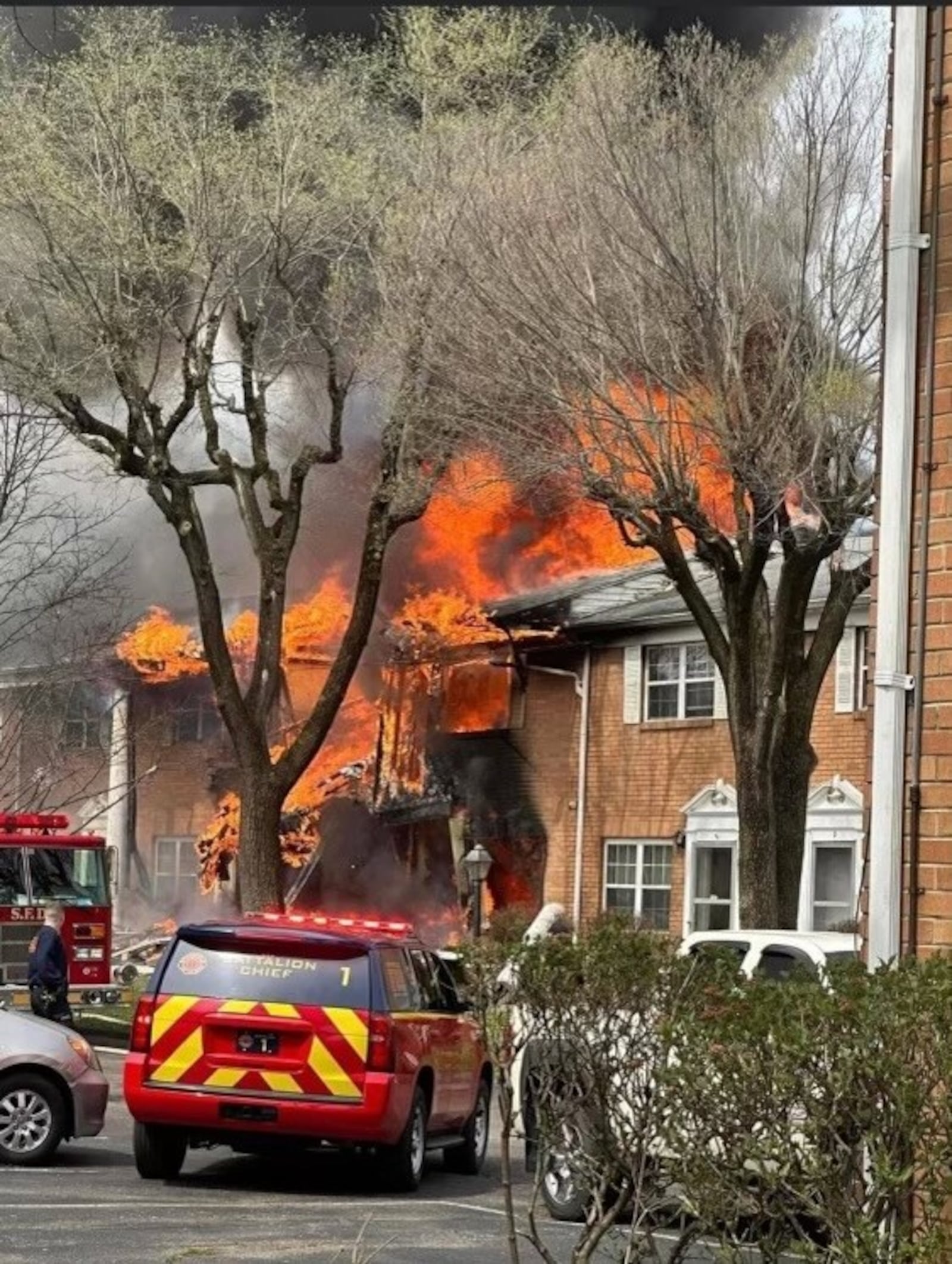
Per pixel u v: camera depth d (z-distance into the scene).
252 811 26.62
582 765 32.22
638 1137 6.30
